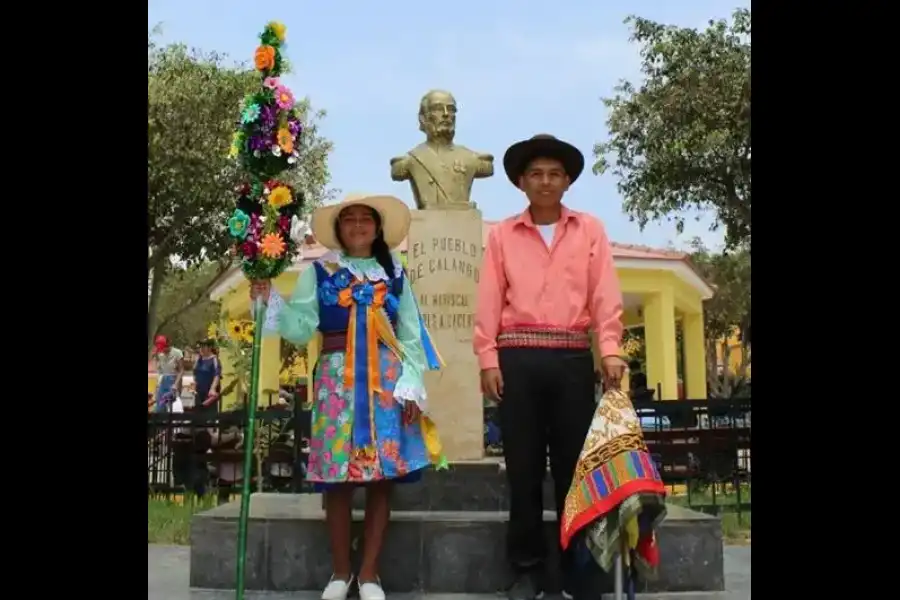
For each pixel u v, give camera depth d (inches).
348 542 168.4
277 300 166.7
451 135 254.5
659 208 596.7
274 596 174.7
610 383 154.1
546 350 159.3
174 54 560.7
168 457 362.3
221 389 485.1
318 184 605.6
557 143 163.3
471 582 175.9
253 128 165.8
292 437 369.1
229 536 181.3
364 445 160.6
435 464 170.6
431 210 235.6
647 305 660.7
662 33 563.5
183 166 558.6
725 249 662.5
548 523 173.5
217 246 598.9
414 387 163.9
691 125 555.8
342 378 164.6
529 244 163.6
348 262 171.2
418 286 232.7
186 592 178.5
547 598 168.1
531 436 160.2
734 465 329.7
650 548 140.3
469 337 231.5
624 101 587.2
